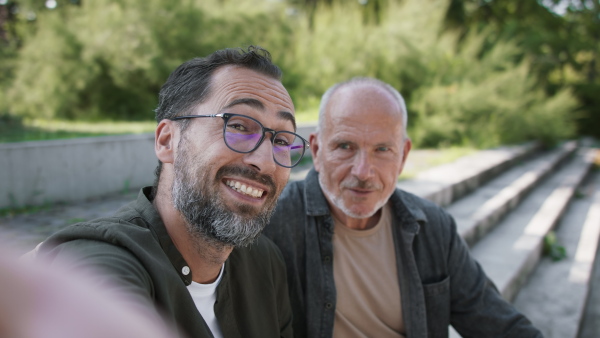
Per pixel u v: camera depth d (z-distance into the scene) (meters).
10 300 0.35
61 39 9.41
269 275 1.44
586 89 19.34
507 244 4.44
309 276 1.79
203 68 1.23
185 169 1.17
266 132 1.18
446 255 1.89
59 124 8.59
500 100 10.69
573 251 4.98
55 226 3.49
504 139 10.66
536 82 14.76
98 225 1.00
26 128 7.56
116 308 0.47
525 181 7.03
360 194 1.75
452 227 1.95
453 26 15.90
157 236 1.16
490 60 12.09
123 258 0.93
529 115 11.51
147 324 0.50
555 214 5.75
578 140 16.92
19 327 0.35
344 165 1.77
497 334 1.92
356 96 1.79
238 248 1.35
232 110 1.16
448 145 9.55
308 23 11.73
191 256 1.22
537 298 3.75
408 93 10.66
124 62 9.18
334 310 1.76
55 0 10.38
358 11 11.55
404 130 1.87
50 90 9.45
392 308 1.82
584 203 7.59
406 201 1.89
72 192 4.38
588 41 20.81
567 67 20.11
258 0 10.52
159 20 9.32
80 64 9.44
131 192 4.84
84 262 0.87
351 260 1.83
